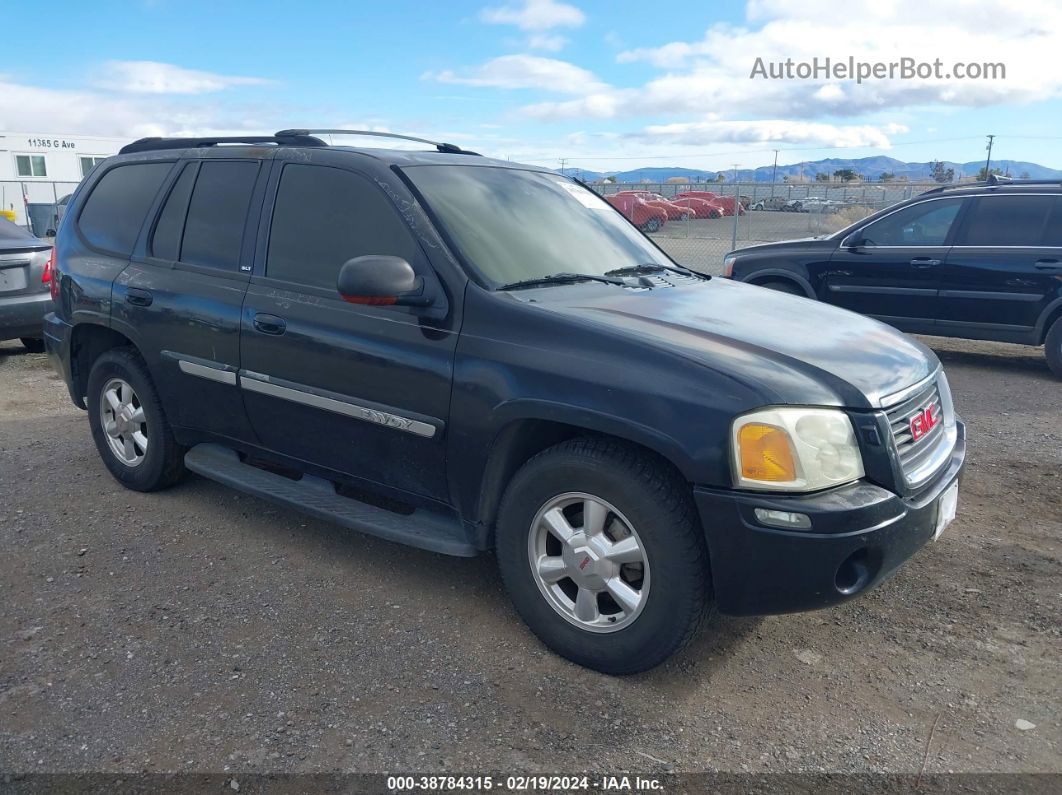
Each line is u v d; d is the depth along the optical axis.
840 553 2.68
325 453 3.75
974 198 8.33
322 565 3.92
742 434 2.68
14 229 8.16
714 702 2.91
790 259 9.25
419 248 3.39
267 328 3.78
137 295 4.36
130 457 4.72
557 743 2.69
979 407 6.95
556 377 2.97
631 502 2.85
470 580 3.79
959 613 3.51
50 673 3.04
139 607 3.52
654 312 3.28
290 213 3.87
